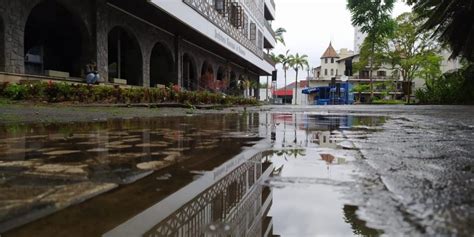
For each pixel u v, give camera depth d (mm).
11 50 10664
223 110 13812
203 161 2061
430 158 2064
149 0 13750
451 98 25094
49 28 17219
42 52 17500
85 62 14102
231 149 2615
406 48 43281
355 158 2107
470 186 1327
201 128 4770
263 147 2713
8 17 10516
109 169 1823
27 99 9078
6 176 1631
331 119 7477
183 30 20109
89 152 2459
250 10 32344
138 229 977
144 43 18156
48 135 3711
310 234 895
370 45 40500
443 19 20547
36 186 1448
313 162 1975
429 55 41812
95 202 1225
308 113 11234
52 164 1978
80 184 1485
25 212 1121
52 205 1190
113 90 11203
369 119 7312
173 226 992
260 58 38094
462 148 2561
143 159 2146
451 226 897
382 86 66625
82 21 13695
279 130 4430
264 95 72438
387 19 34625
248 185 1431
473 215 980
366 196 1208
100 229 978
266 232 916
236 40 27688
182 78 22656
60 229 978
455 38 21328
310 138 3441
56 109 8016
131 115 7859
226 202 1209
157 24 18812
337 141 3125
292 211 1087
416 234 847
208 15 20719
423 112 11492
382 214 1007
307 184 1421
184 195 1312
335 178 1528
